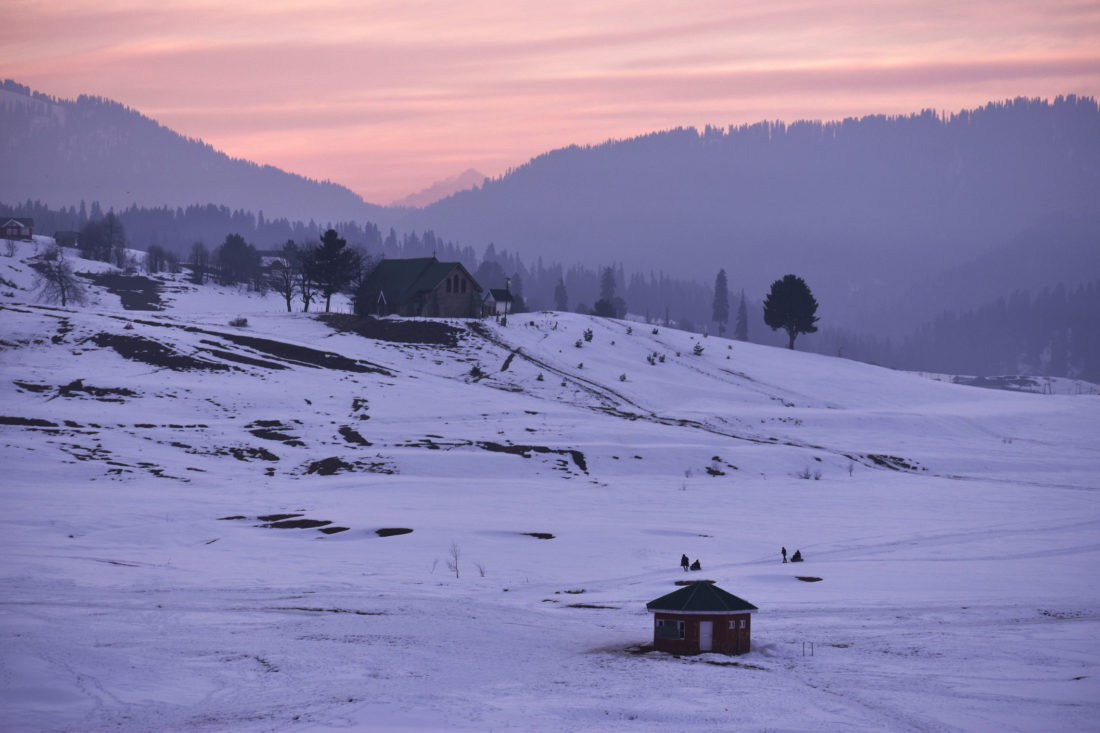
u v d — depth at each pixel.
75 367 100.88
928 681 28.22
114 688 25.97
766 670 29.59
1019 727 24.00
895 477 84.88
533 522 59.47
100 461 71.50
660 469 82.06
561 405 106.00
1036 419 121.31
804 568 48.34
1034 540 56.75
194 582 42.12
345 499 64.94
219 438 82.00
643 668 29.72
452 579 45.34
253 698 25.61
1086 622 36.66
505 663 30.05
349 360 115.75
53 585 39.59
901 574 46.78
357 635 33.03
